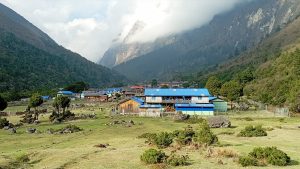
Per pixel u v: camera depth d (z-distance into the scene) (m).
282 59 196.62
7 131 78.69
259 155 39.47
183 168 36.34
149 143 53.06
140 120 99.25
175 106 124.44
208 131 52.28
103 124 89.06
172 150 46.88
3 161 41.50
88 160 41.19
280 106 133.38
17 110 146.12
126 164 38.53
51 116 105.81
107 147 51.47
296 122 88.12
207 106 121.88
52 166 38.81
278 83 159.62
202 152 45.03
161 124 88.25
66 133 73.62
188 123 90.31
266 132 67.19
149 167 37.03
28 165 40.56
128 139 60.78
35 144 59.12
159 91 136.88
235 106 143.88
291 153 43.88
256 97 168.62
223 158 40.91
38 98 110.19
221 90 148.25
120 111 125.31
